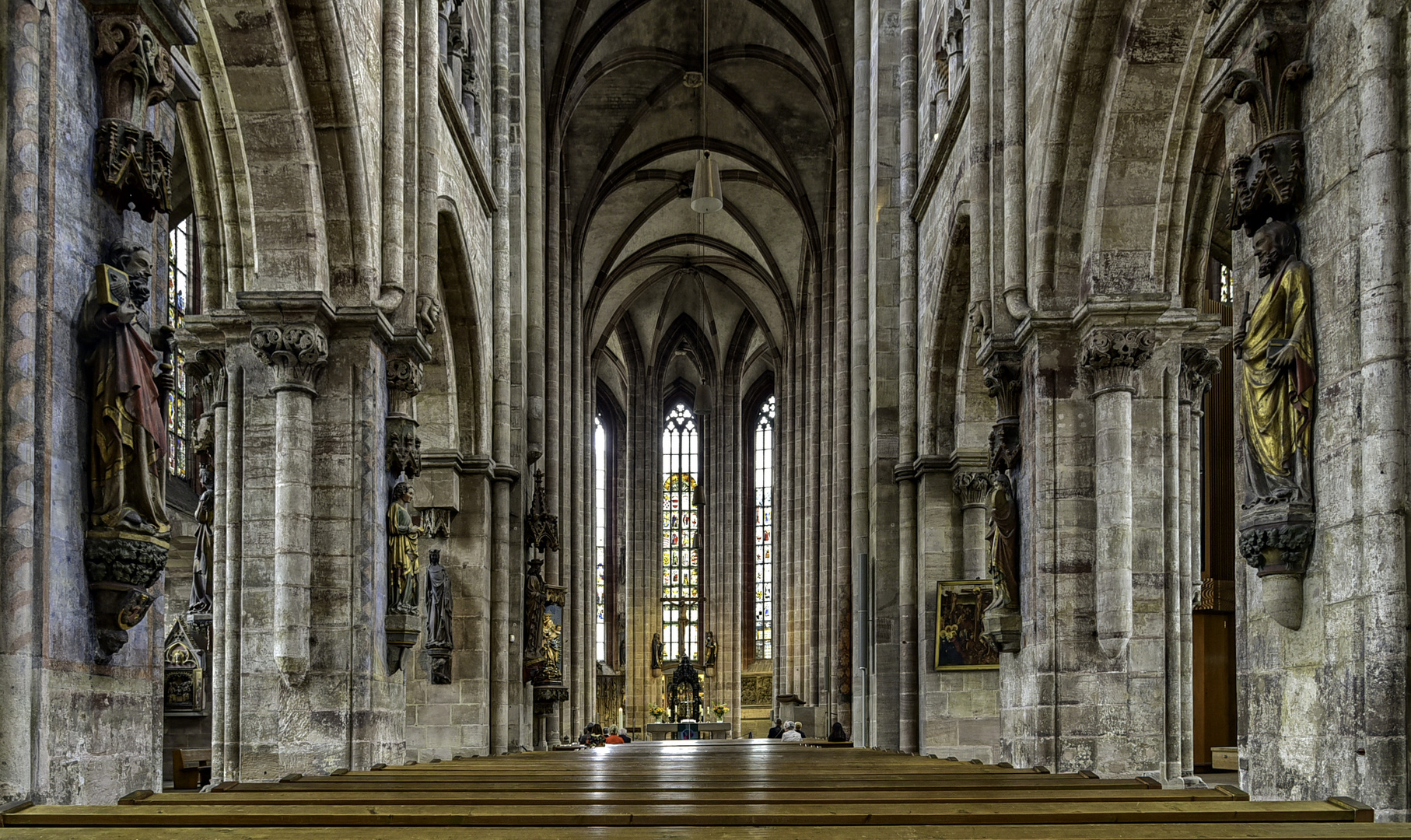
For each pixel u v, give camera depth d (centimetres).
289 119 1422
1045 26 1495
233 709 1491
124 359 765
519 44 2673
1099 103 1433
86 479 755
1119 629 1430
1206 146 1552
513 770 1338
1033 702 1470
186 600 2828
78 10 761
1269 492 781
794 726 3659
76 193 753
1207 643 2473
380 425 1539
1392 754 674
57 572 713
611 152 4278
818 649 4375
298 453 1457
